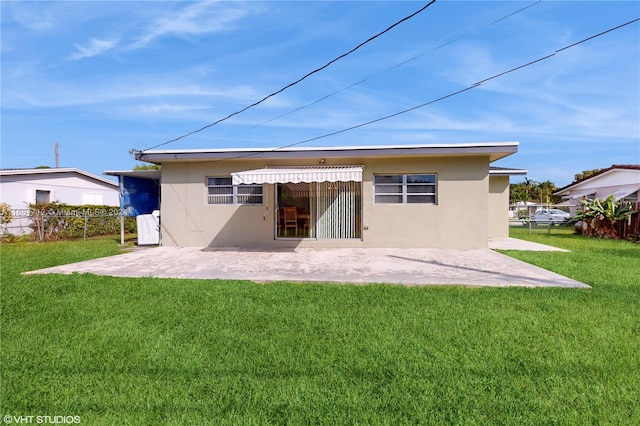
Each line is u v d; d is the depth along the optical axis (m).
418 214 16.27
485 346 5.22
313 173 14.05
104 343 5.40
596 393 4.00
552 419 3.52
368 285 8.98
